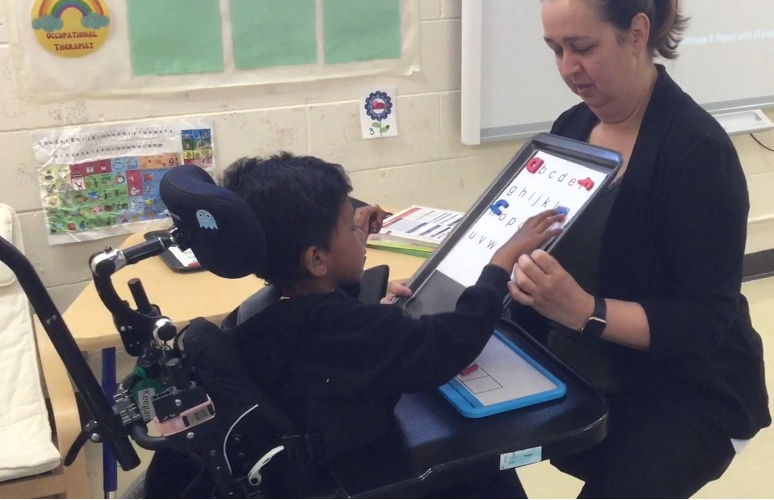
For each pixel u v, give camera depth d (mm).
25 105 1985
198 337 911
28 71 1960
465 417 1020
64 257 2129
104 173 2105
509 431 993
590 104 1228
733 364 1242
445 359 931
